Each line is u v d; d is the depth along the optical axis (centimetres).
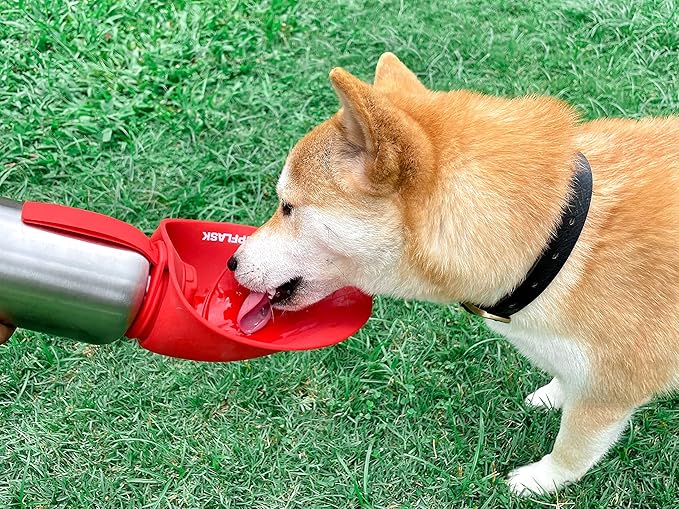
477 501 95
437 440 98
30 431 98
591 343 84
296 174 83
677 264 82
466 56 139
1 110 124
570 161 82
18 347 102
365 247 83
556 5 147
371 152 78
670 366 85
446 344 105
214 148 122
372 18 145
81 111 125
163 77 131
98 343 82
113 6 143
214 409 100
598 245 82
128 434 98
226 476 96
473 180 80
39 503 94
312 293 87
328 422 100
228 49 136
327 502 95
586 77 134
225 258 90
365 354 104
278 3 144
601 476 96
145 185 118
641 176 84
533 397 101
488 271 81
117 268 79
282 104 128
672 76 134
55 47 136
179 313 80
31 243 78
